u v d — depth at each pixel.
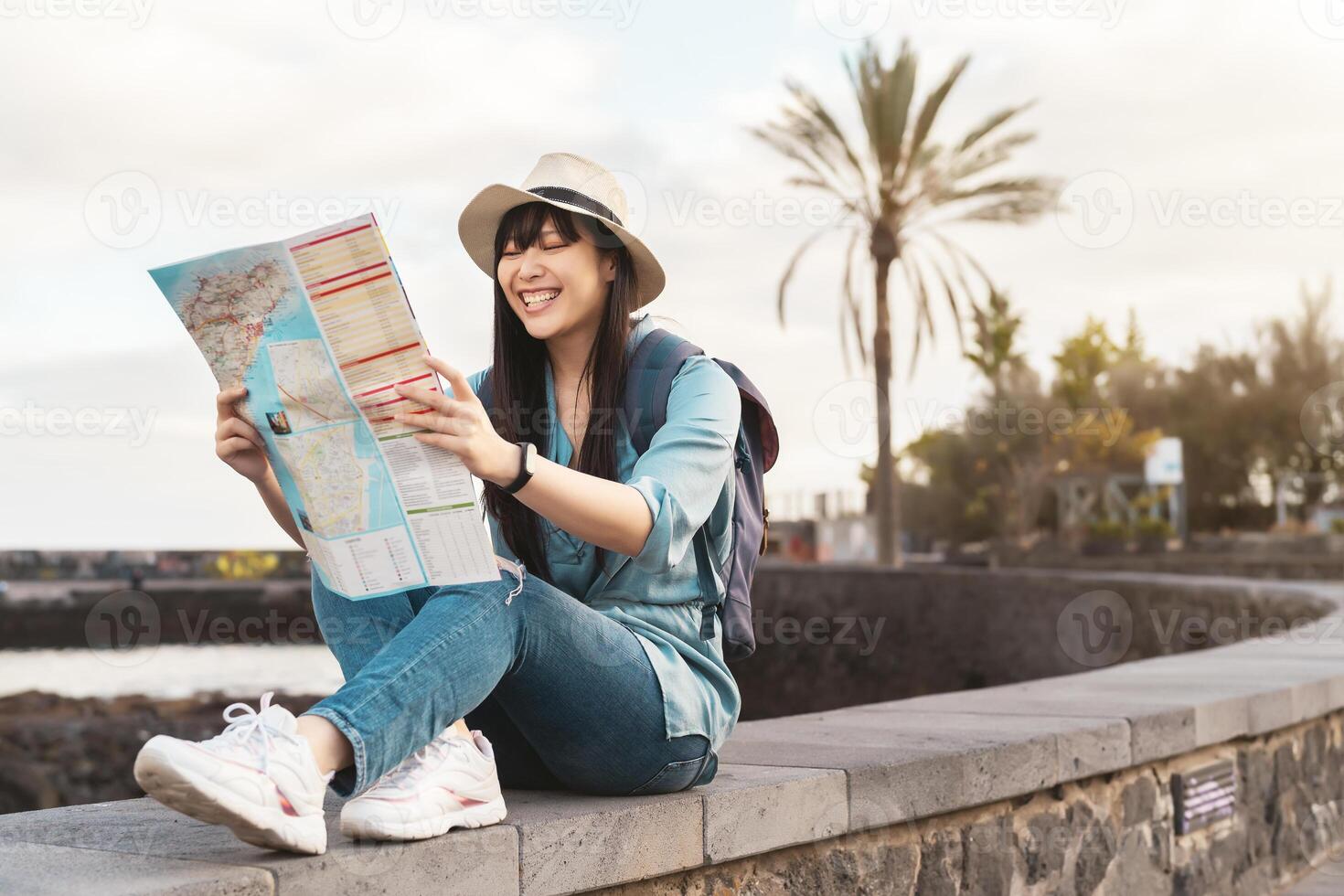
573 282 2.22
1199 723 3.66
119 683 18.77
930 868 2.77
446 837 1.81
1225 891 3.86
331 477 1.82
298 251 1.68
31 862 1.68
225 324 1.78
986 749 2.85
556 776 2.26
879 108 21.73
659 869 2.12
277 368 1.78
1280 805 4.27
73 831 1.93
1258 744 4.14
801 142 22.45
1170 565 27.64
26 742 15.59
